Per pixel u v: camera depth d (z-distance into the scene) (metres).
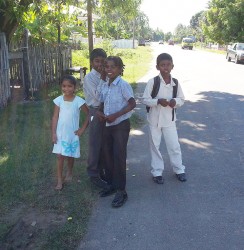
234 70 19.98
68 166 4.71
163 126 4.68
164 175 5.05
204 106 9.70
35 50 10.72
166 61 4.43
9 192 4.36
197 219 3.89
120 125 4.08
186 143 6.50
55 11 11.87
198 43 81.31
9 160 5.33
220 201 4.29
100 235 3.59
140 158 5.73
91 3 12.96
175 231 3.67
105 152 4.38
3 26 9.78
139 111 8.99
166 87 4.55
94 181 4.52
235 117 8.48
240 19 38.94
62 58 13.29
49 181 4.69
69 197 4.29
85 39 37.56
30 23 11.73
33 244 3.42
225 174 5.09
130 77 15.61
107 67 4.04
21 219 3.82
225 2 40.28
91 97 4.46
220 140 6.68
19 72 11.63
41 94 10.52
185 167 5.34
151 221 3.85
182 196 4.42
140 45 64.69
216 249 3.38
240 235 3.60
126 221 3.85
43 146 5.97
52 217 3.87
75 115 4.46
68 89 4.39
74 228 3.65
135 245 3.44
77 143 4.50
